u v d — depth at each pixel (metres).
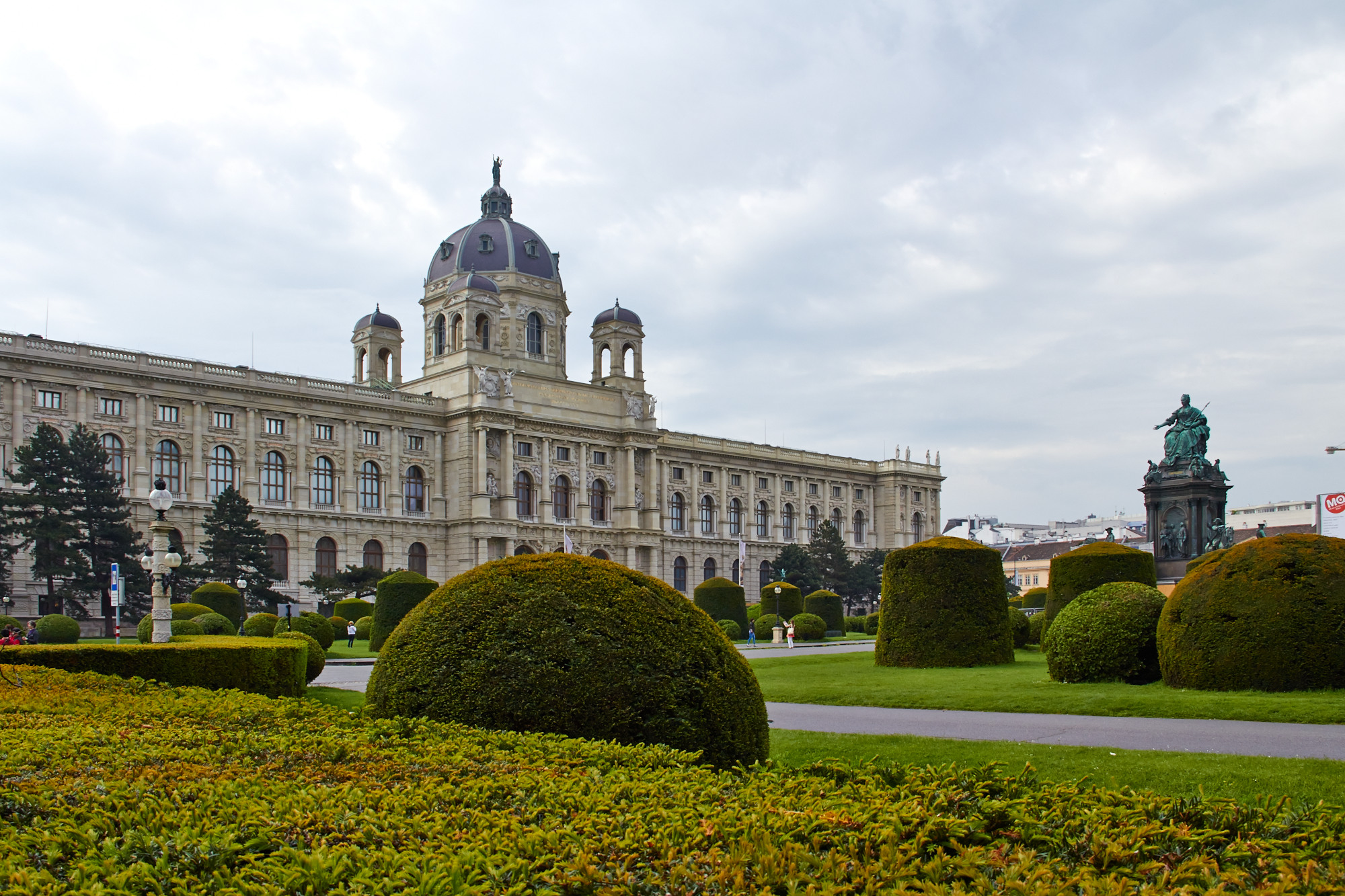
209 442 114.19
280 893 9.55
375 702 21.97
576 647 20.59
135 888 9.91
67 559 94.69
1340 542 35.41
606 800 12.77
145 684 28.72
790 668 52.00
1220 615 35.16
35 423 102.19
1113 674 39.06
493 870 9.98
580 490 143.50
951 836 11.24
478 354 137.12
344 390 125.88
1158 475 85.06
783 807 12.51
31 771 14.77
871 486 187.12
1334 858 9.91
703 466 162.12
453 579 22.86
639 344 154.75
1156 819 11.54
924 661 49.88
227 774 14.45
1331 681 33.62
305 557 120.50
